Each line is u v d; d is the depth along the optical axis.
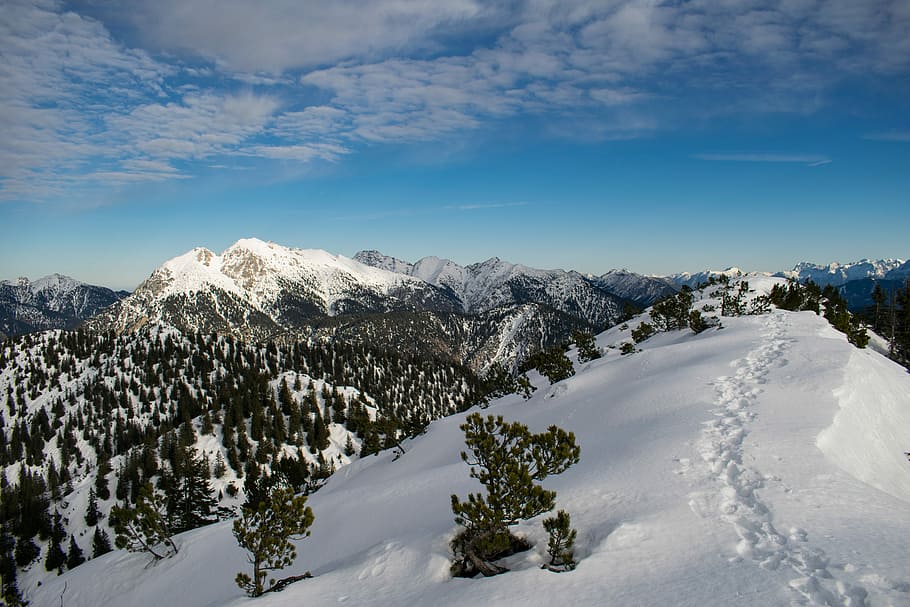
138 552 43.28
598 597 13.38
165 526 41.88
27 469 153.62
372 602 16.73
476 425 19.39
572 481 23.47
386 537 24.73
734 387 34.66
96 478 128.25
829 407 27.25
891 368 43.59
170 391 194.62
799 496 17.56
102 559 45.62
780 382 33.62
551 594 13.95
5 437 170.75
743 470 20.38
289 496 22.80
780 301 80.25
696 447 23.86
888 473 23.61
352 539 27.02
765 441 23.03
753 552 14.44
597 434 34.84
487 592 14.69
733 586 12.71
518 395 74.69
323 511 35.97
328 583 18.73
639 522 17.19
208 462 124.31
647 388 40.22
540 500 17.77
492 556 18.31
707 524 16.62
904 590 11.52
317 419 144.12
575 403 48.53
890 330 75.19
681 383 38.34
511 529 19.59
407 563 18.95
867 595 11.42
